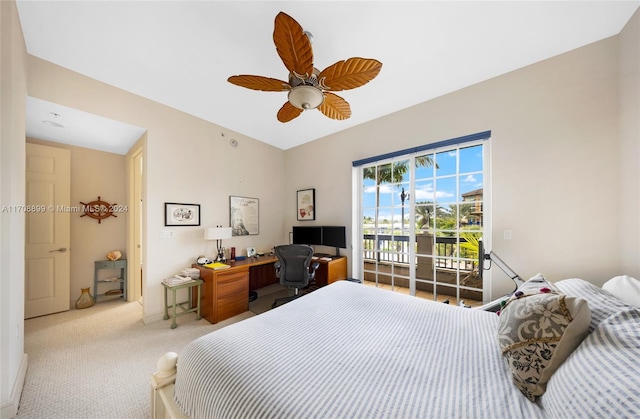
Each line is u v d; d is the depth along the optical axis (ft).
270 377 2.86
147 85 7.78
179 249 9.45
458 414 2.34
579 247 6.14
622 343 2.24
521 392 2.64
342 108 6.34
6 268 4.42
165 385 3.71
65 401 4.84
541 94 6.69
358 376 2.93
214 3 4.80
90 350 6.75
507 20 5.28
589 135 6.03
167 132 9.11
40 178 9.12
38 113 7.30
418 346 3.65
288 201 14.02
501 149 7.32
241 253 11.80
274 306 10.27
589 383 2.03
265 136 12.35
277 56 6.40
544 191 6.64
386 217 10.39
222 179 11.03
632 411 1.65
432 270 9.09
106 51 6.21
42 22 5.24
